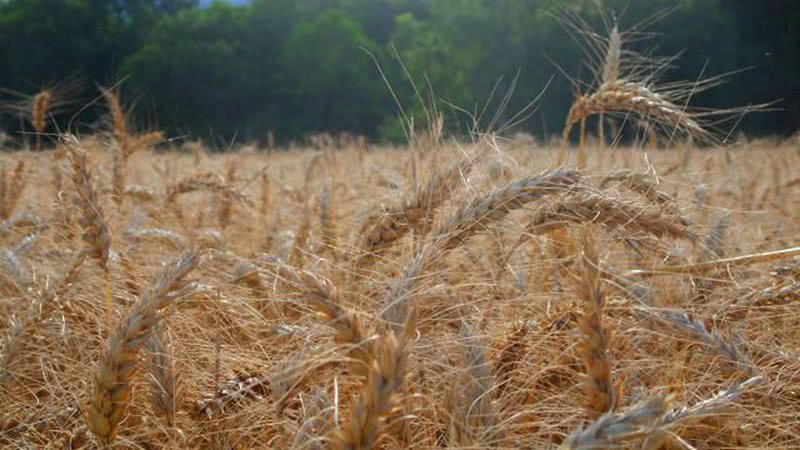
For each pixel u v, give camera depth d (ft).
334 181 18.94
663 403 5.41
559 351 8.54
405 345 5.32
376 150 35.19
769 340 9.40
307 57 179.63
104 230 9.70
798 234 14.48
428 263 7.72
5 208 16.03
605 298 6.33
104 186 14.85
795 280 9.56
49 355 9.73
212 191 16.92
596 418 6.15
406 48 164.04
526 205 9.24
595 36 13.94
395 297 7.18
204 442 8.25
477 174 9.93
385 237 9.79
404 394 6.46
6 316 10.94
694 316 8.30
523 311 8.78
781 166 26.73
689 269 9.30
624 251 10.71
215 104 166.20
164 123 146.00
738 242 12.78
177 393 7.95
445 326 8.41
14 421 8.94
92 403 7.14
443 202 9.49
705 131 11.87
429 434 7.26
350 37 182.09
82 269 10.49
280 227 15.93
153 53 154.51
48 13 137.49
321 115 180.34
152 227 15.56
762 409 7.86
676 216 9.01
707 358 8.54
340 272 10.02
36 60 136.36
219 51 165.17
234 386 8.30
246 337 9.93
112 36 159.22
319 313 6.02
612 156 11.93
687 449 6.39
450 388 7.14
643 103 11.68
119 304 10.47
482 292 9.23
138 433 8.30
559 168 8.82
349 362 6.00
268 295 9.59
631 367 8.14
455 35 119.65
